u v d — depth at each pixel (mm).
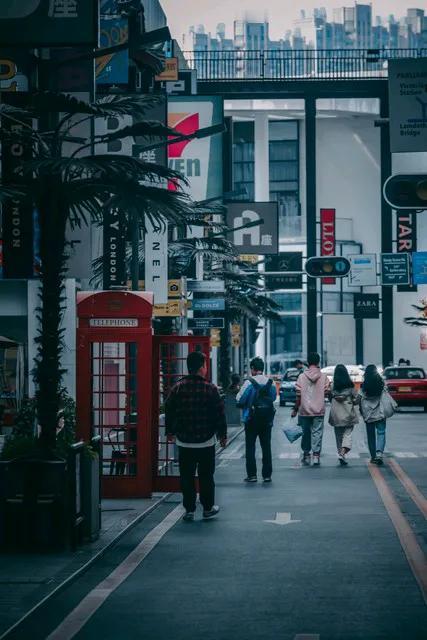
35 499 16094
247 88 106000
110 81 39625
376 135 131125
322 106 129125
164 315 42531
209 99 61438
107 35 39688
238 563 15430
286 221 132250
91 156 18312
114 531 18062
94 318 22812
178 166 61188
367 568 14930
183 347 48531
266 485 26219
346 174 132000
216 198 57062
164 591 13469
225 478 28234
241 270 74375
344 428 31703
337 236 130875
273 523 19516
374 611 12195
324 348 128250
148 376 23000
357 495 23859
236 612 12227
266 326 128750
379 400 31531
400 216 108438
